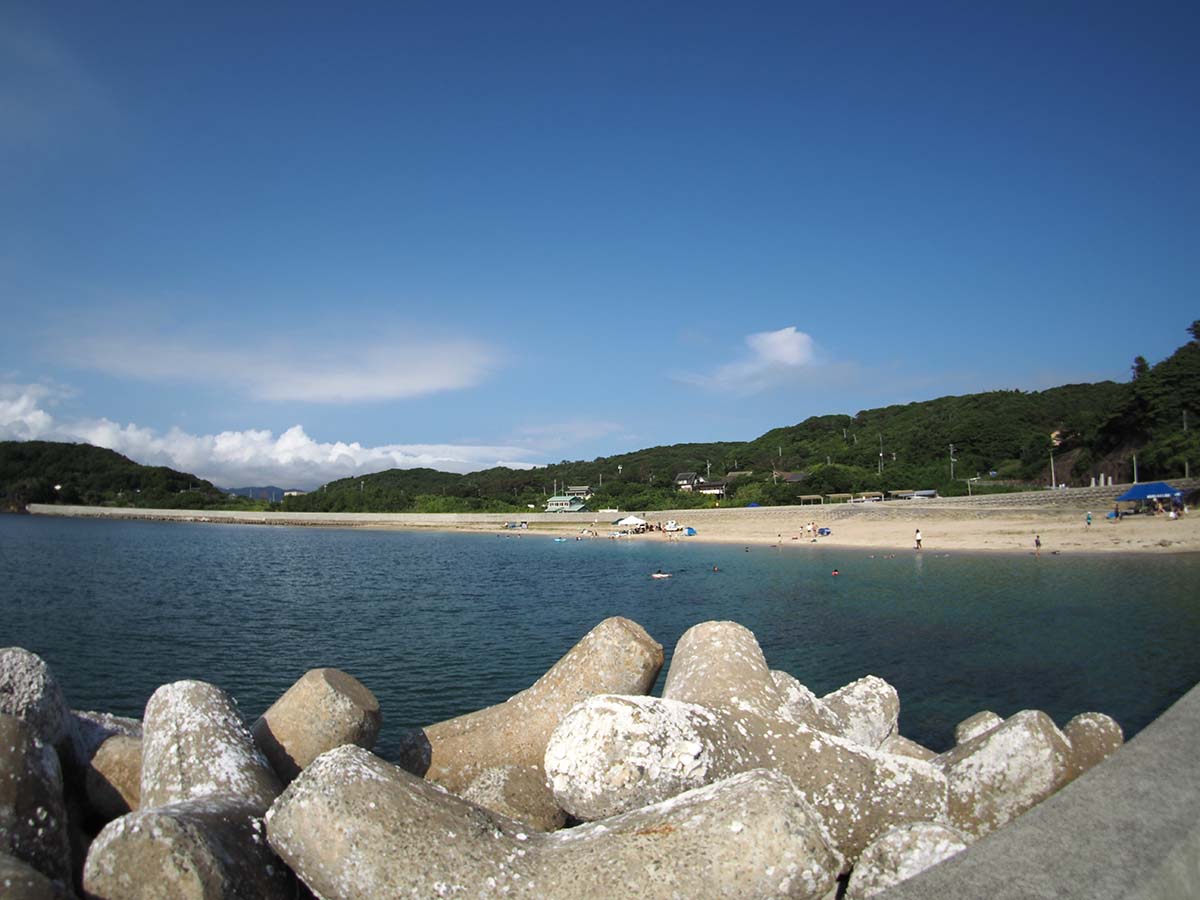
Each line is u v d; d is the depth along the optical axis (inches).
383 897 156.5
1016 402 5378.9
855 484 4566.9
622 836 154.7
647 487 6333.7
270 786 219.5
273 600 1733.5
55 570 2388.0
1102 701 807.1
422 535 5211.6
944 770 249.1
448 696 867.4
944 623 1278.3
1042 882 103.0
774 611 1492.4
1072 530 2546.8
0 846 159.8
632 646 284.4
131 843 152.9
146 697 861.8
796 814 149.0
